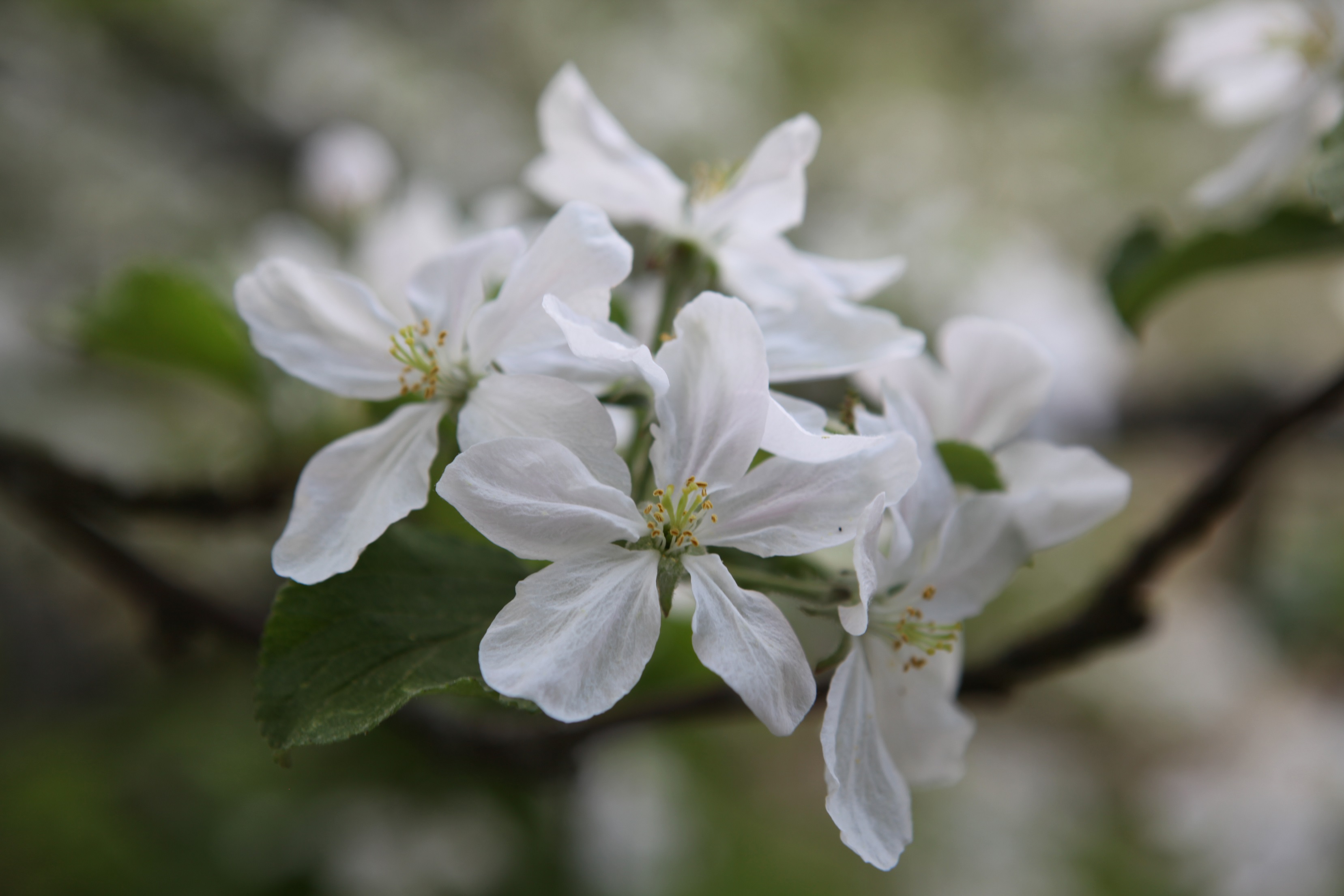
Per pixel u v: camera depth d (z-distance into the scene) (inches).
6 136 21.8
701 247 8.7
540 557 7.4
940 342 8.7
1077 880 22.4
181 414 19.0
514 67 28.1
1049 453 8.4
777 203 8.5
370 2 27.1
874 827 7.4
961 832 22.8
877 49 29.5
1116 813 25.1
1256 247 9.4
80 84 22.8
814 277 8.7
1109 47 29.7
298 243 14.3
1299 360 26.1
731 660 7.2
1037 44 30.1
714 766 19.1
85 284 20.9
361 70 25.0
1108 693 27.4
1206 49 11.3
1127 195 28.6
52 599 20.6
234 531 13.3
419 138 24.9
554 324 7.9
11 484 10.9
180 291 11.2
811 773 23.9
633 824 16.3
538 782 10.3
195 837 16.1
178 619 11.3
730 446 7.5
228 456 12.8
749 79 28.2
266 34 25.0
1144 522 26.9
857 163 27.6
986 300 19.6
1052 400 19.1
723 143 27.2
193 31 24.4
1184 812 23.4
